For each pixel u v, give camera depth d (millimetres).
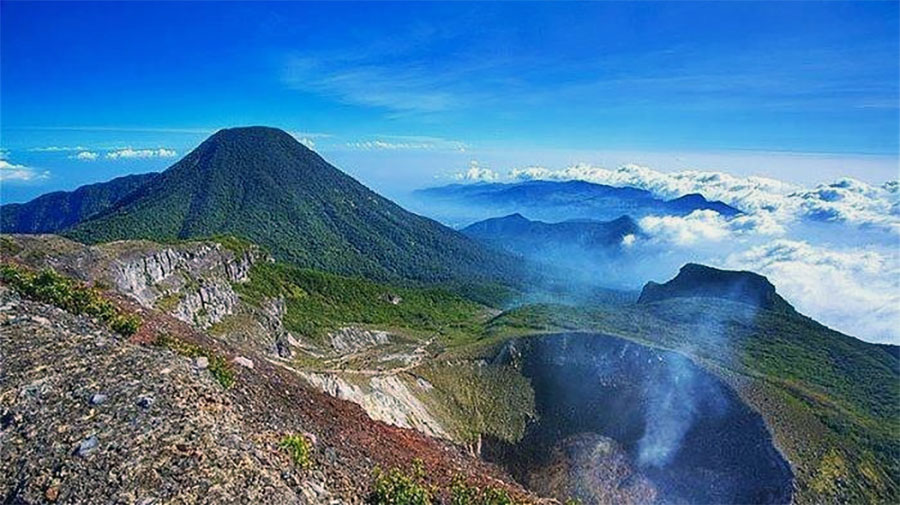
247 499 11891
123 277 97312
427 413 102188
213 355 23656
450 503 20984
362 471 18812
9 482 11664
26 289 21703
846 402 132375
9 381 14594
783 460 89812
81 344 17281
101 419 13578
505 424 112188
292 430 18438
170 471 12125
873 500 87375
